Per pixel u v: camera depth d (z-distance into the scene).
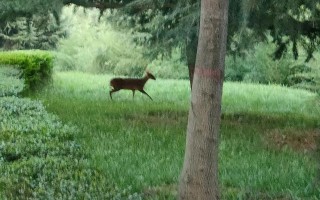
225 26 7.03
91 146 12.66
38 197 8.27
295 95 32.78
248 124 18.44
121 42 53.34
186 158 7.25
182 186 7.28
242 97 30.50
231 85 38.41
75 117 17.77
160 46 16.30
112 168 10.34
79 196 8.27
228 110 23.36
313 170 10.04
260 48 44.34
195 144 7.14
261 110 24.03
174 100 27.11
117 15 17.34
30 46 52.06
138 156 11.60
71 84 33.41
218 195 7.27
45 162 10.38
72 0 18.64
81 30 57.78
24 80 23.98
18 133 13.12
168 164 10.89
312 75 38.12
